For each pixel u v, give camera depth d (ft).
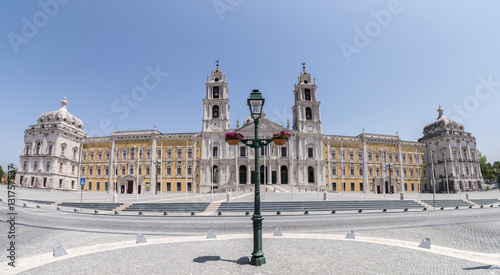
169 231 58.80
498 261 34.35
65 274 29.84
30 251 41.11
